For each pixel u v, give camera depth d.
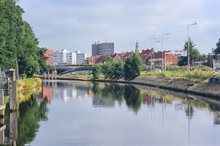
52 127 41.41
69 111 55.41
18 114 51.28
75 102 69.31
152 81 132.75
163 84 117.56
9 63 72.44
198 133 38.06
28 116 49.56
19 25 92.12
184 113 52.62
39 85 123.19
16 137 35.94
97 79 190.50
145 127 41.56
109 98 77.88
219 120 46.03
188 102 68.00
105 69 188.50
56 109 57.91
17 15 86.31
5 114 50.12
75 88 116.94
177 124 43.44
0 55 68.75
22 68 102.38
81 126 42.22
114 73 178.75
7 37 74.62
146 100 72.62
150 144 33.31
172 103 66.38
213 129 40.12
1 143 33.44
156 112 53.97
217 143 33.69
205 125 42.66
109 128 40.97
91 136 36.66
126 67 161.50
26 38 99.38
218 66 154.00
